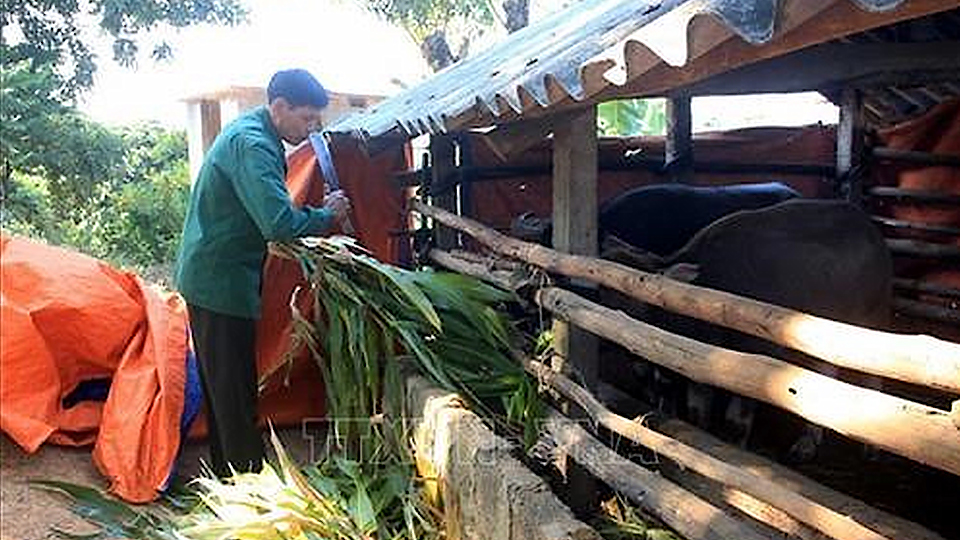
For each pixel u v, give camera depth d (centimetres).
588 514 310
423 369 368
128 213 1095
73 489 368
